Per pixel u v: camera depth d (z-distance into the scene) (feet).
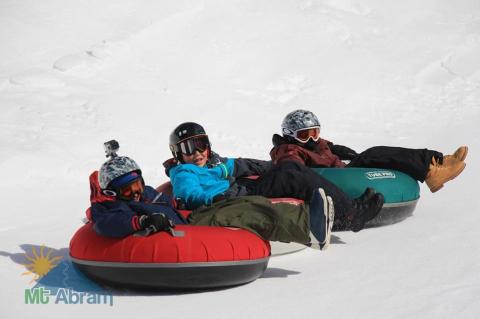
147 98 69.00
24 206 40.93
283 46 84.69
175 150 29.01
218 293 22.62
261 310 20.43
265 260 23.79
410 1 103.04
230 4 93.76
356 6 99.66
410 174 35.53
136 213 23.79
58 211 39.42
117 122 61.87
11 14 86.99
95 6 90.63
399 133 64.59
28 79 71.15
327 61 81.87
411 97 75.41
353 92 75.41
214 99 70.28
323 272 25.09
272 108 70.03
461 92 77.00
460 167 35.47
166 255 21.90
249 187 31.32
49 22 85.76
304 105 71.67
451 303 20.26
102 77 74.74
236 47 83.41
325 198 24.34
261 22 89.92
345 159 39.73
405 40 90.02
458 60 84.84
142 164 52.16
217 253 22.26
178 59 79.97
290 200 29.48
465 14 100.07
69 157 52.80
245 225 24.44
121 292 23.16
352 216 29.94
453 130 64.49
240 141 59.67
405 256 26.84
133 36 83.87
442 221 34.19
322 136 63.72
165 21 88.02
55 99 67.51
